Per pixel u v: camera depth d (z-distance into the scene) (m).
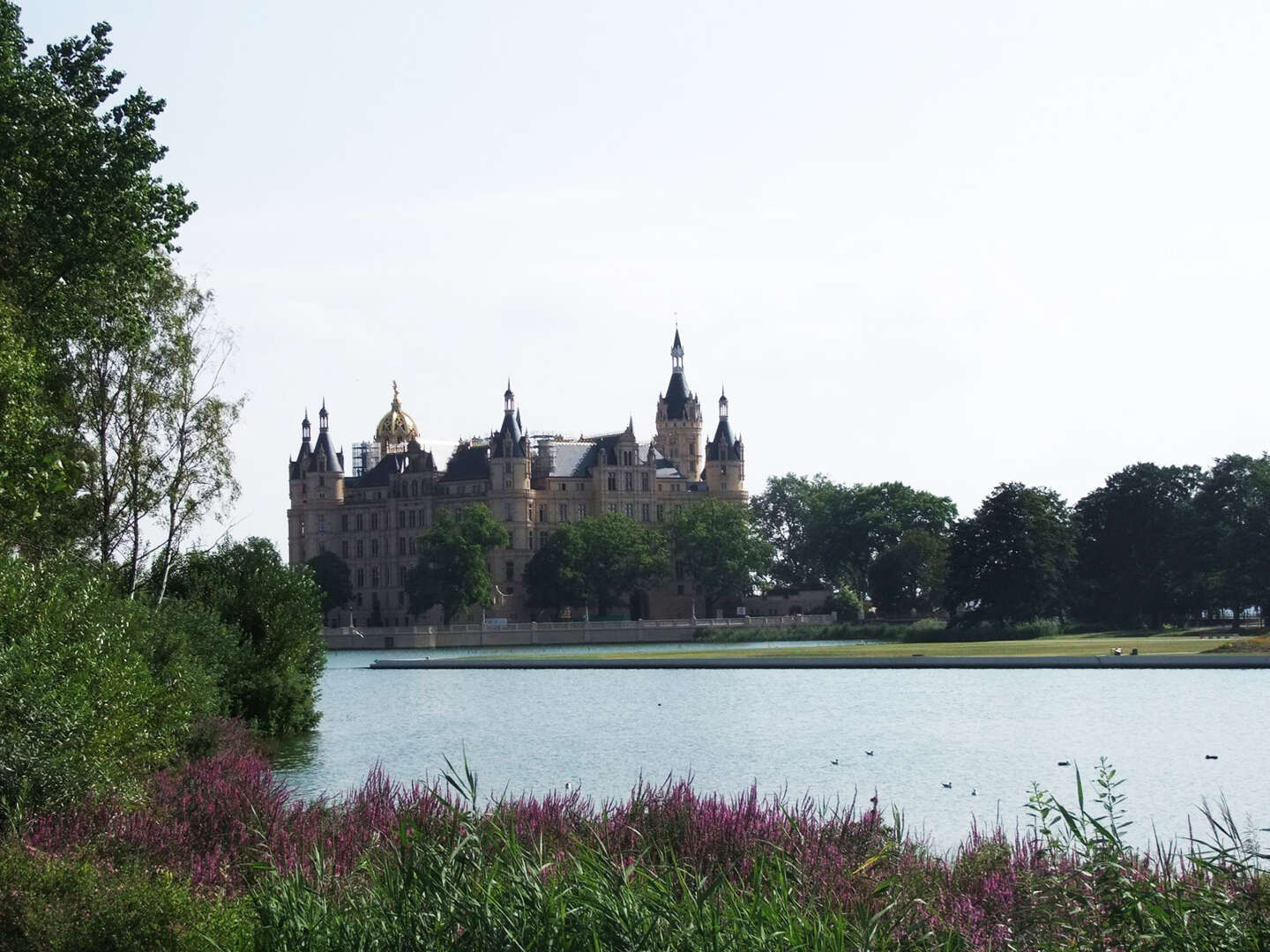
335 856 26.61
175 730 42.72
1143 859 25.95
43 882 22.91
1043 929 20.95
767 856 25.67
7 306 55.25
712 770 60.38
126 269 64.31
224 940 21.92
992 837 35.00
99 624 41.09
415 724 85.81
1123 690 96.94
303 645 76.12
